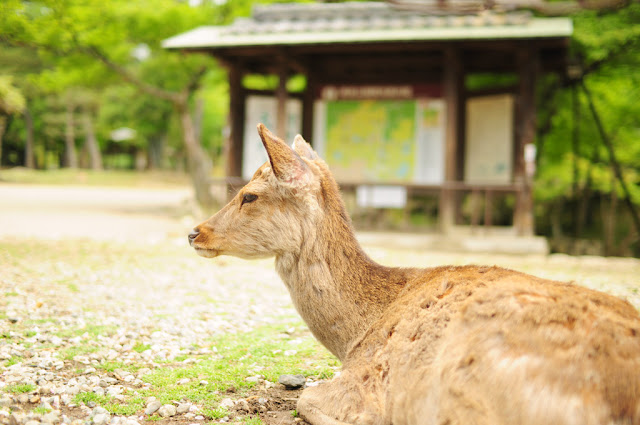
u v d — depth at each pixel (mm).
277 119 13094
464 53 12758
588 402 2082
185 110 20078
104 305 6332
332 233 3398
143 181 42062
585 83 15109
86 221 15180
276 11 13594
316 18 13375
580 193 16531
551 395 2133
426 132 13516
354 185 12961
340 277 3359
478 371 2318
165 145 55594
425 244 11742
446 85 11961
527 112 11758
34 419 3348
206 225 3525
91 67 18797
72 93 45688
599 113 15328
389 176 13703
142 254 10062
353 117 13820
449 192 12117
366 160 13789
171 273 8445
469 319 2525
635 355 2160
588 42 12859
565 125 15578
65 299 6480
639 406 2057
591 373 2121
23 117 47938
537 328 2289
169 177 46438
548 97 15703
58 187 32500
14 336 5062
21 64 30859
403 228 13086
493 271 2955
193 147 20266
